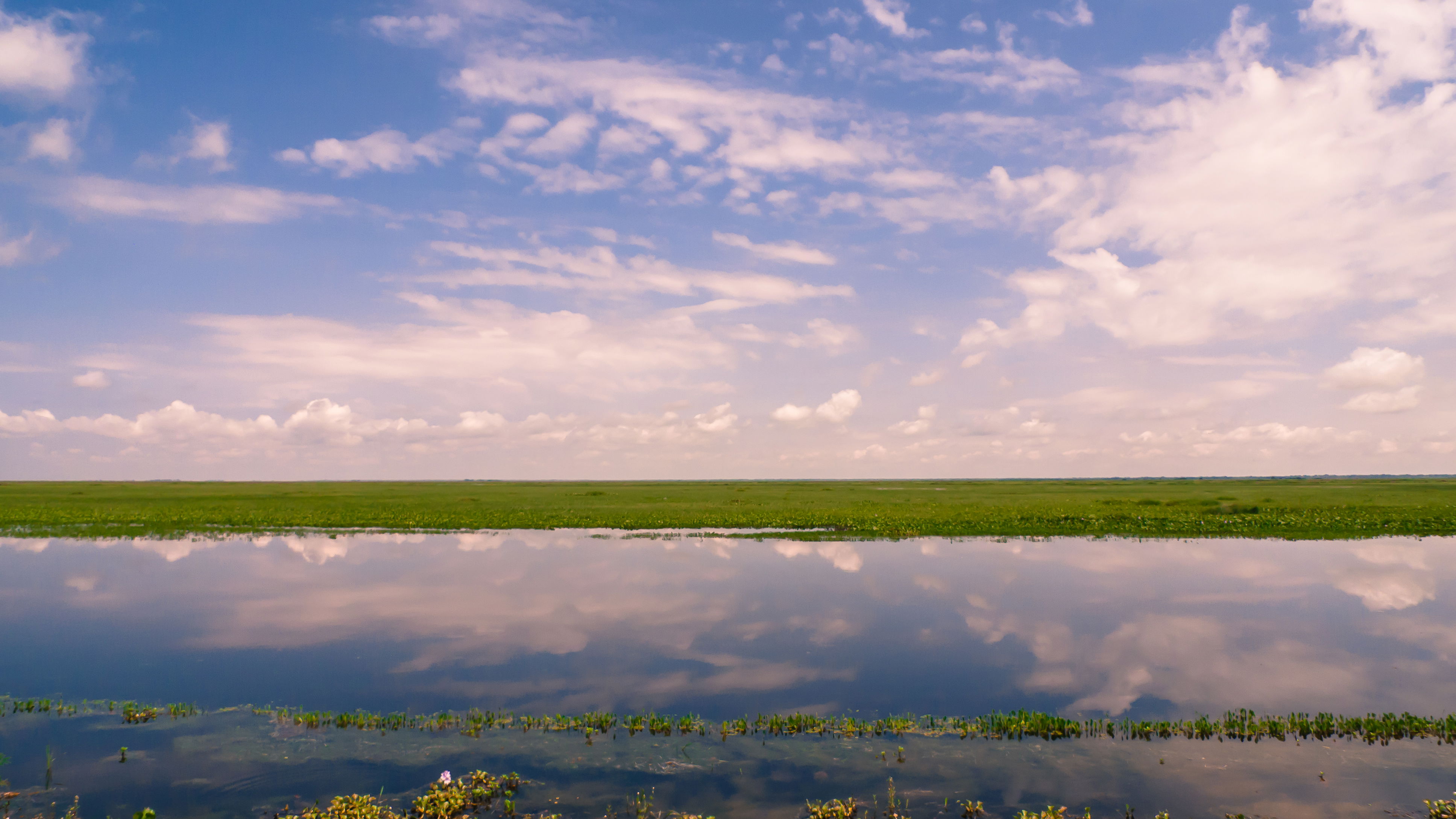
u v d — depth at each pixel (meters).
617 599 23.91
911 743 12.27
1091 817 9.80
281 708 13.99
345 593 24.83
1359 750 11.85
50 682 15.49
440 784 10.40
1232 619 21.11
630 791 10.56
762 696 14.70
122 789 10.52
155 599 23.94
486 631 19.78
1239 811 9.94
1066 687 15.24
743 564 31.28
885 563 31.53
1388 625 20.28
